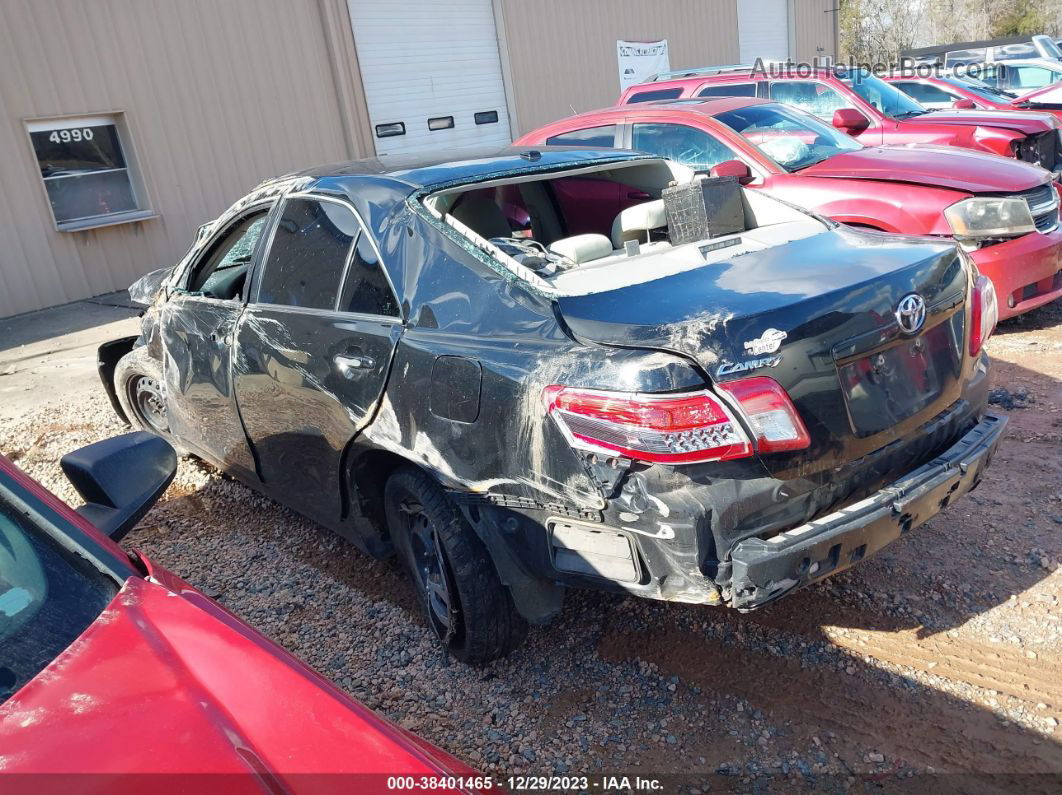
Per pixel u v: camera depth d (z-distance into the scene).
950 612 3.18
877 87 9.12
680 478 2.29
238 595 3.75
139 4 10.87
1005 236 5.57
